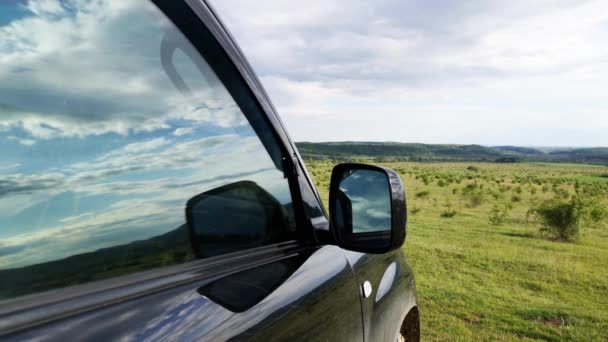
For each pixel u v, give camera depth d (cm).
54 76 79
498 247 1714
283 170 140
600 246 2078
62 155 77
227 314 89
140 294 79
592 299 955
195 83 111
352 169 157
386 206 155
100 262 76
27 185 70
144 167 92
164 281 86
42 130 74
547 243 1970
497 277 1141
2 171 67
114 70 90
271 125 135
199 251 100
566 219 2167
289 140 143
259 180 128
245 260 113
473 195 4359
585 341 647
